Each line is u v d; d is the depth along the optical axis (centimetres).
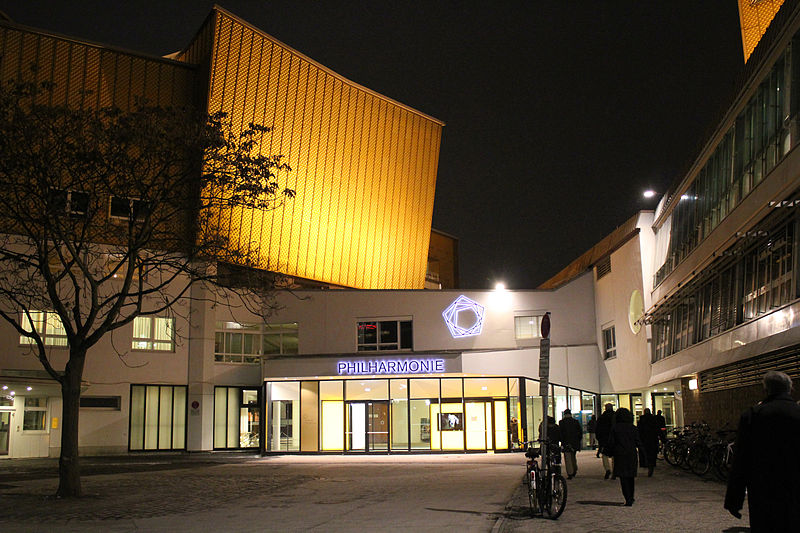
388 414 3816
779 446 537
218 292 4334
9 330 3697
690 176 2870
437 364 4009
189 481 2231
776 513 529
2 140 1981
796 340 1587
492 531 1087
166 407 4172
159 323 4203
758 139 2095
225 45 4703
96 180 2167
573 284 4372
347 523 1244
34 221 2059
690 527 1077
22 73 4116
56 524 1318
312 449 3816
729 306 2341
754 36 3531
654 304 3309
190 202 2514
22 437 3734
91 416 3931
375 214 5956
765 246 2003
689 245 2917
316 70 5297
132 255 2114
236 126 4881
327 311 4466
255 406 4431
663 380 3078
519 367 4119
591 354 4241
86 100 4309
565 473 2252
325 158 5497
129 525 1283
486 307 4391
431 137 6438
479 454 3666
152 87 4588
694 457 2106
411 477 2284
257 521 1303
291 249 5291
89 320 1989
